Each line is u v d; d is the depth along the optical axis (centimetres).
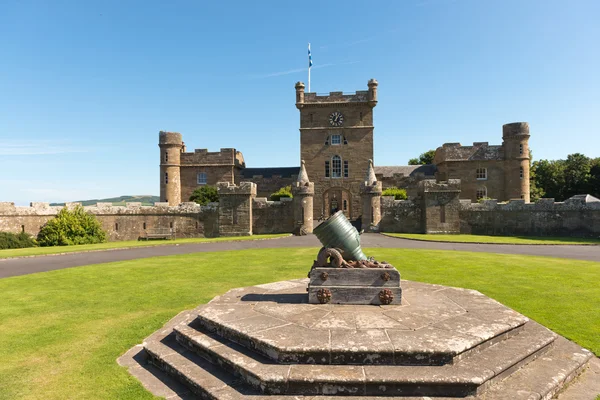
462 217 3631
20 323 882
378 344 544
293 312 708
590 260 1728
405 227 3800
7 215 3178
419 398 478
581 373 583
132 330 825
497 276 1305
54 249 2673
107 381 597
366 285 758
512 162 4831
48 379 605
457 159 4972
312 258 1836
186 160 5412
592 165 5616
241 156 5888
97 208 3706
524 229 3500
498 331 605
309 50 4991
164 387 575
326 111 4856
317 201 4834
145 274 1480
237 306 761
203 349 623
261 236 3481
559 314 859
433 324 632
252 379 520
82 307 1009
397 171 5375
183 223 3934
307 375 500
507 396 480
